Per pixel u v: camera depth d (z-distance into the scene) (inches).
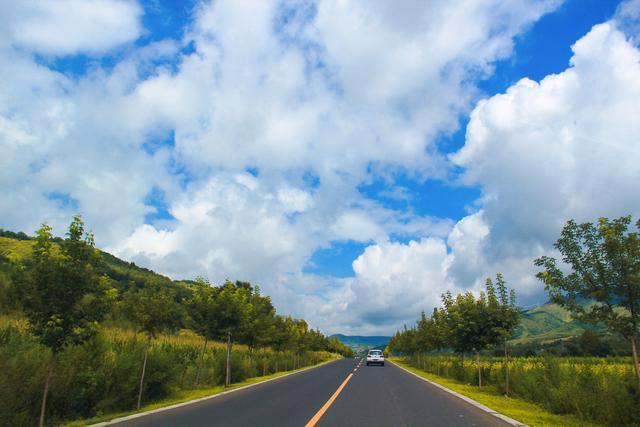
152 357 650.2
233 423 386.3
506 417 426.6
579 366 593.6
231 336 876.0
